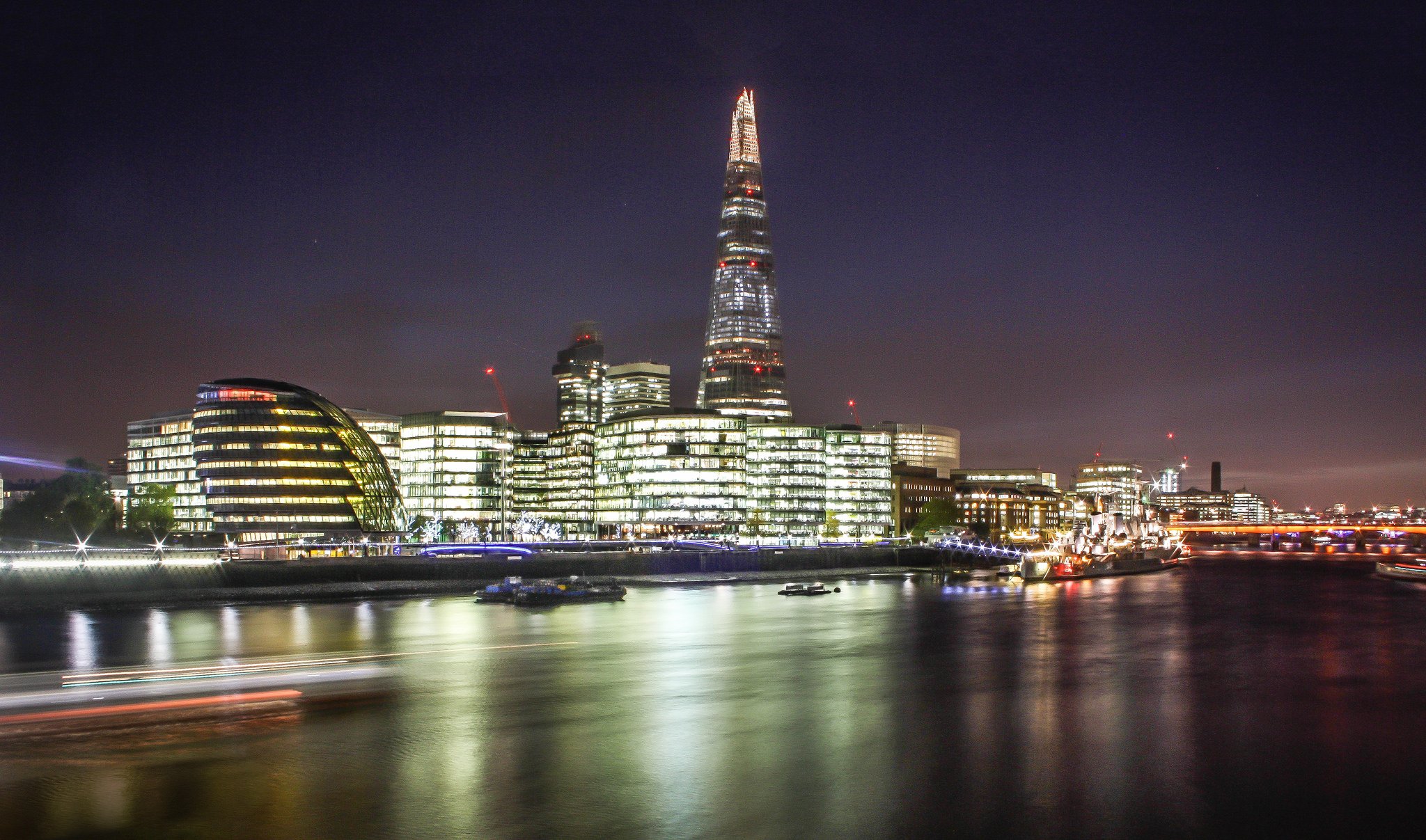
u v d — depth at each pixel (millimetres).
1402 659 117312
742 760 70438
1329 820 59812
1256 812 60906
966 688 97250
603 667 107938
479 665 109250
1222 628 147625
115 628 140375
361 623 150250
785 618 160500
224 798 60438
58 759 67125
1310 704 90438
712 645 126688
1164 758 71938
